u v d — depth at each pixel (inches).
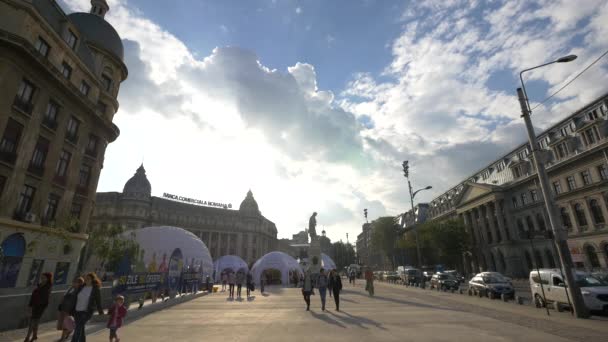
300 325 464.8
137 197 3617.1
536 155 618.2
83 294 312.3
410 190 1569.9
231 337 389.4
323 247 5487.2
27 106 951.6
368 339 365.7
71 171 1140.5
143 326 477.1
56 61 1056.8
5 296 446.3
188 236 1353.3
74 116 1153.4
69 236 989.2
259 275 1841.8
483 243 2539.4
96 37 1390.3
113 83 1451.8
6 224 880.9
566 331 409.4
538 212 2016.5
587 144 1658.5
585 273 651.5
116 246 1051.3
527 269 2105.1
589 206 1653.5
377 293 1078.4
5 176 889.5
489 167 2640.3
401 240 2918.3
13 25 910.4
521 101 645.3
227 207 4672.7
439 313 577.3
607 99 1578.5
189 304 792.9
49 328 467.5
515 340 358.0
